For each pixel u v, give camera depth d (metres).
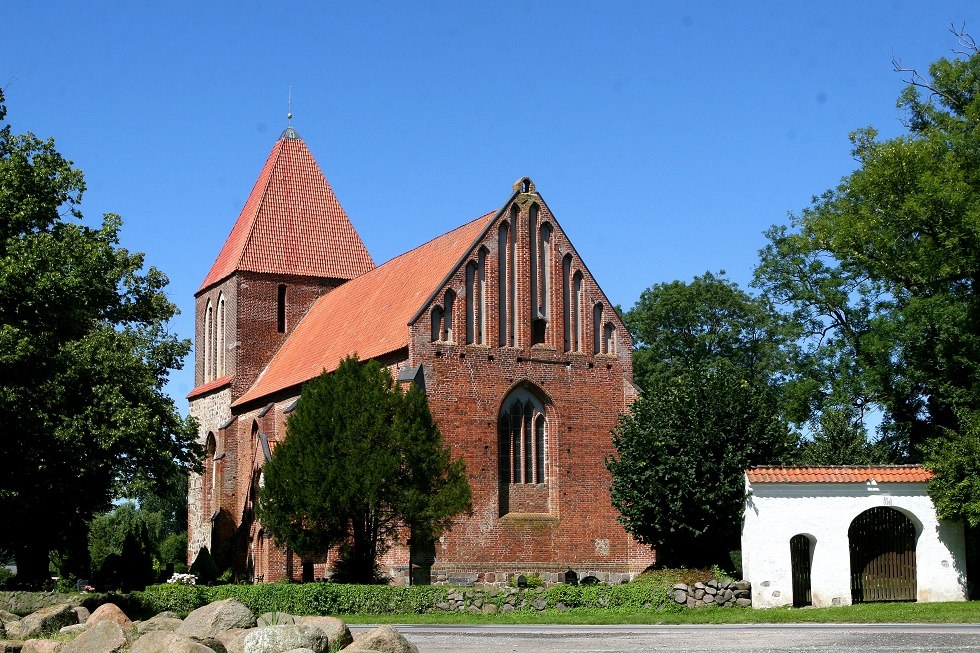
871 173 54.53
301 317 77.56
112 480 53.22
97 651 25.75
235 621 27.97
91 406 47.41
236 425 74.44
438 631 36.12
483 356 56.91
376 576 52.28
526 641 31.91
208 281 82.25
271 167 80.50
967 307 54.09
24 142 47.91
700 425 45.97
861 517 42.25
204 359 82.38
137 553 67.44
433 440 50.16
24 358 40.06
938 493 41.44
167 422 58.25
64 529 55.34
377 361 52.59
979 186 52.97
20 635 29.25
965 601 40.72
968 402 52.66
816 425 69.62
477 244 57.44
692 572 45.00
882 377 59.22
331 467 48.00
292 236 78.62
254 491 68.00
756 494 41.62
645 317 94.06
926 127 59.16
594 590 42.31
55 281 41.81
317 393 49.88
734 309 92.94
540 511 57.84
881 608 38.34
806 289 71.06
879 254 55.09
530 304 58.62
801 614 37.50
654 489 46.12
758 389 48.16
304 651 23.73
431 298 56.00
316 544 48.94
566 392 58.91
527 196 59.22
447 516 49.78
